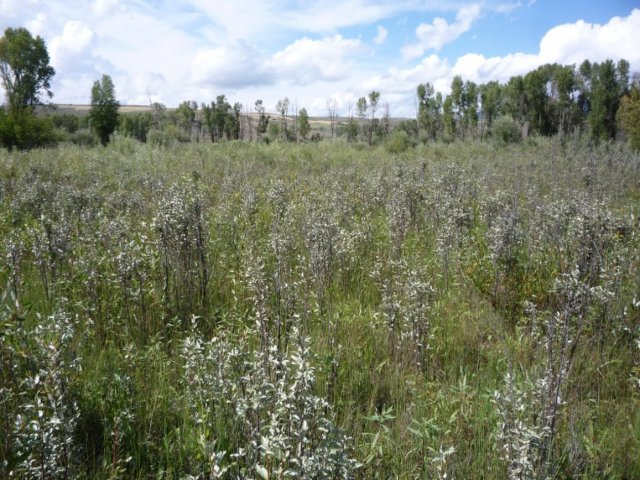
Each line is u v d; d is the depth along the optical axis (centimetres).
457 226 744
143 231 707
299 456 215
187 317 508
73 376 313
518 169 1711
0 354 289
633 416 365
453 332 502
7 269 555
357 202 1050
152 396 355
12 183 1166
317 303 517
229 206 888
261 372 274
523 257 659
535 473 260
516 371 404
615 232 640
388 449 307
